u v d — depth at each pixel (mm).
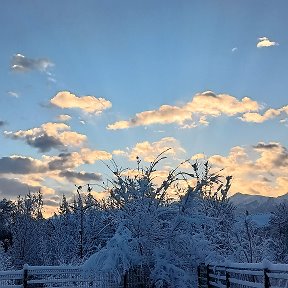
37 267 15297
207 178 17453
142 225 16453
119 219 16969
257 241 20500
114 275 15695
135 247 16422
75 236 39906
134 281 15922
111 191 17328
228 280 12055
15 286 14883
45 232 47781
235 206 25234
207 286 15375
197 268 16672
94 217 38469
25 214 48125
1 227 54438
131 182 17359
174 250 16672
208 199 24453
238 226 20891
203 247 16625
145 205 16875
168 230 16812
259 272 9094
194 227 17812
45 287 15312
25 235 46844
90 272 15602
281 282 8250
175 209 17250
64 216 42750
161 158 17766
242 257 19641
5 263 35344
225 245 20453
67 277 15625
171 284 16078
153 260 16328
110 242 16078
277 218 35781
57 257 40281
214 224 19609
